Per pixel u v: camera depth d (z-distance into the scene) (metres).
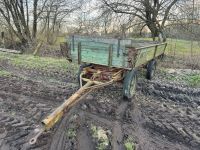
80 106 5.40
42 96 6.05
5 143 3.97
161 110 5.45
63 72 8.65
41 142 4.00
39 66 9.59
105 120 4.84
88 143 4.03
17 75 8.12
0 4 15.09
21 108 5.30
